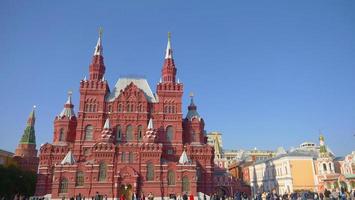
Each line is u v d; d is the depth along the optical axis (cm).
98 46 10738
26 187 11431
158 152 8919
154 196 8488
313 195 8481
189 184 8788
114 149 8769
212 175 9688
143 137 9512
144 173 8688
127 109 9806
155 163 8844
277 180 12650
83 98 9775
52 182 8612
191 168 8919
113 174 8569
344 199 6831
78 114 9594
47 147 9200
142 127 9669
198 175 9556
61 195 8250
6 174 10300
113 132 9469
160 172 8756
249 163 16562
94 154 8681
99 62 10462
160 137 9694
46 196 8531
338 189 9612
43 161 9106
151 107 10125
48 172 9019
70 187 8331
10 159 15150
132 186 8425
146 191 8525
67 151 9262
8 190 10225
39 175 8931
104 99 9900
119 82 10562
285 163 11994
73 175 8444
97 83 9975
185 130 10431
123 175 8562
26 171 12362
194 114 10744
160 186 8612
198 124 10381
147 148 8912
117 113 9719
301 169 11744
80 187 8381
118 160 8769
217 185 12638
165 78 10500
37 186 8819
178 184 8712
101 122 9569
